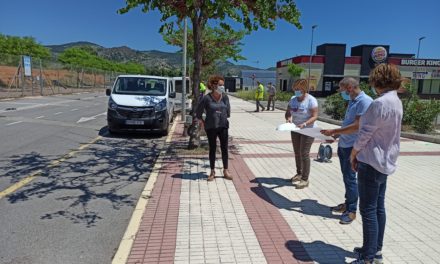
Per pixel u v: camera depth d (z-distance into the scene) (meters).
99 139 11.41
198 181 6.71
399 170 7.74
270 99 24.06
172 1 8.23
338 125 15.67
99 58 76.44
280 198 5.82
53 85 39.84
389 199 5.85
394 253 4.02
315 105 6.11
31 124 14.03
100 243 4.31
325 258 3.91
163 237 4.36
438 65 51.50
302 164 6.34
